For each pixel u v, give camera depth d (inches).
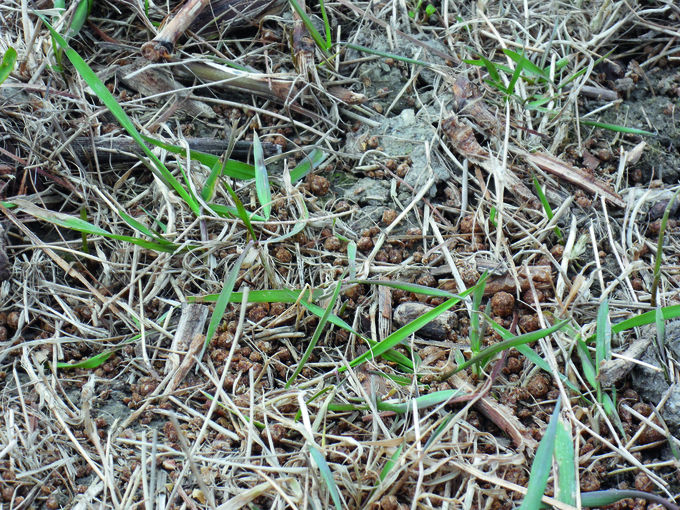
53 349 23.2
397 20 27.2
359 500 21.4
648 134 25.7
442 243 24.3
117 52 26.6
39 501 21.6
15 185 24.6
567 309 23.7
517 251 24.5
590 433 22.2
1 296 23.5
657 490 21.9
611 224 25.0
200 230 24.4
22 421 22.3
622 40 27.8
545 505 21.3
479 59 26.9
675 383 22.7
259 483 21.7
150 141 23.9
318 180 25.0
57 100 25.4
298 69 25.9
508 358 23.2
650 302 23.9
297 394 22.5
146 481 21.5
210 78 26.0
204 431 22.0
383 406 22.4
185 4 25.7
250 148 25.4
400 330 22.6
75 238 24.6
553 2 27.7
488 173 25.4
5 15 26.5
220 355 23.1
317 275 24.2
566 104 25.8
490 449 22.2
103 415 22.5
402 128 25.7
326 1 27.4
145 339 23.4
